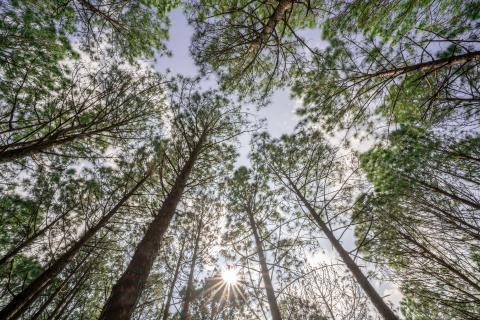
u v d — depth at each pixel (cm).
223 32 649
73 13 673
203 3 626
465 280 632
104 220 682
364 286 624
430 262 728
